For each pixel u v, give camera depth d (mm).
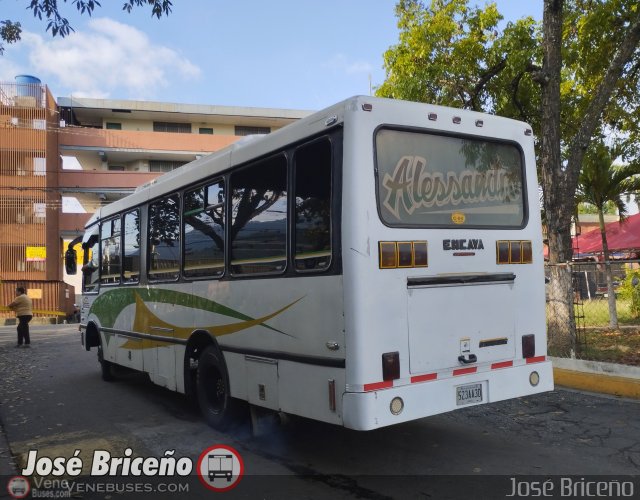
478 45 12414
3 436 6523
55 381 10250
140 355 8125
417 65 12812
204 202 6465
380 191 4539
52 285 29406
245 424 6129
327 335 4508
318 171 4734
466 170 5164
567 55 11891
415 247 4621
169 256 7273
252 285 5473
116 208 9117
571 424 6242
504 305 5164
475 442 5727
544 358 5410
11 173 30312
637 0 10469
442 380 4652
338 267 4426
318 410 4582
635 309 14117
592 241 18609
